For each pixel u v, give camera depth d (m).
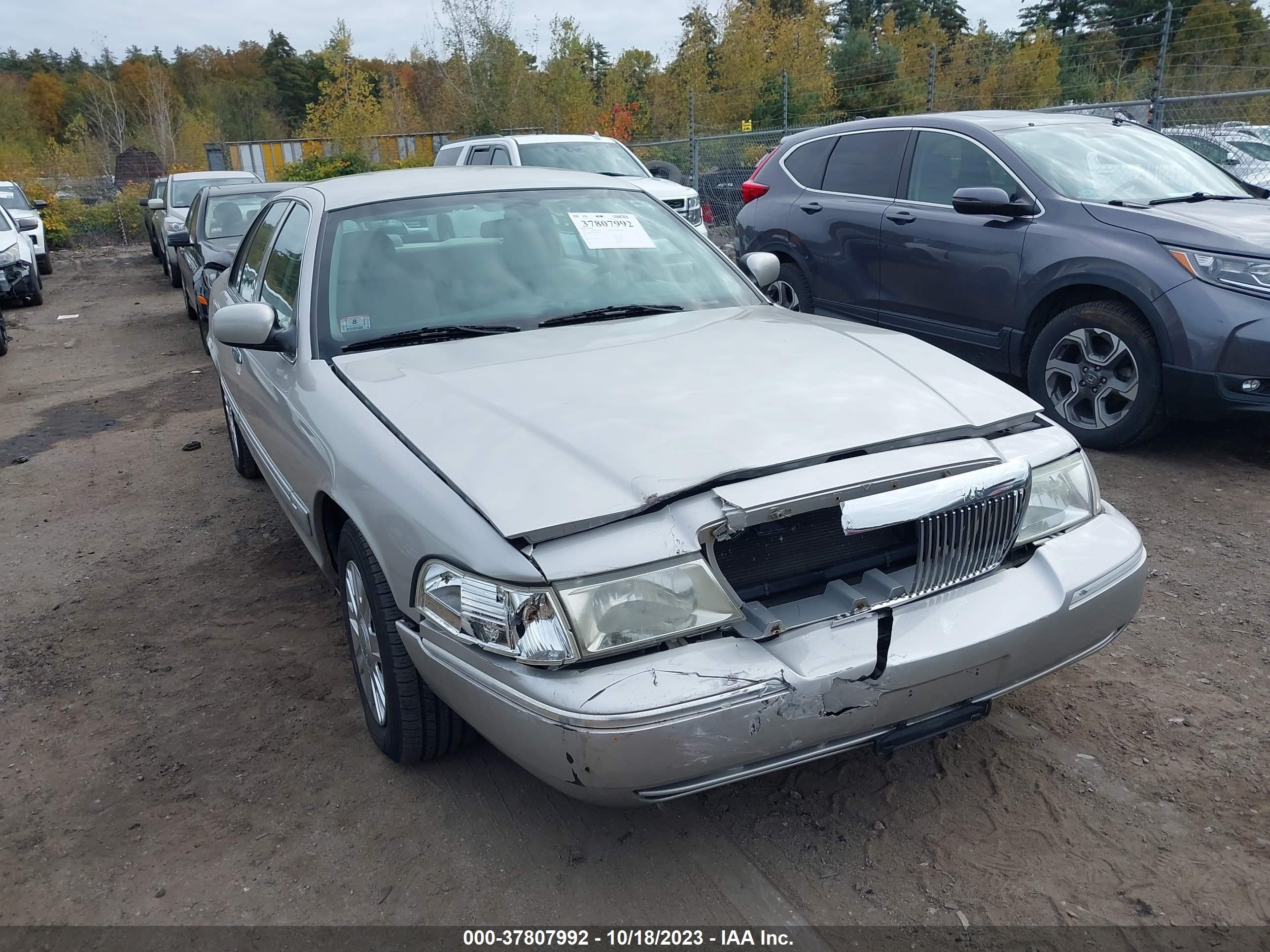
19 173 27.91
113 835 2.67
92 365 9.75
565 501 2.17
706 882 2.40
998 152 5.82
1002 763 2.80
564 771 2.08
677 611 2.12
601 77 35.12
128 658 3.68
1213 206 5.29
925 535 2.29
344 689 3.39
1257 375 4.58
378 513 2.49
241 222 10.09
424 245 3.55
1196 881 2.33
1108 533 2.64
